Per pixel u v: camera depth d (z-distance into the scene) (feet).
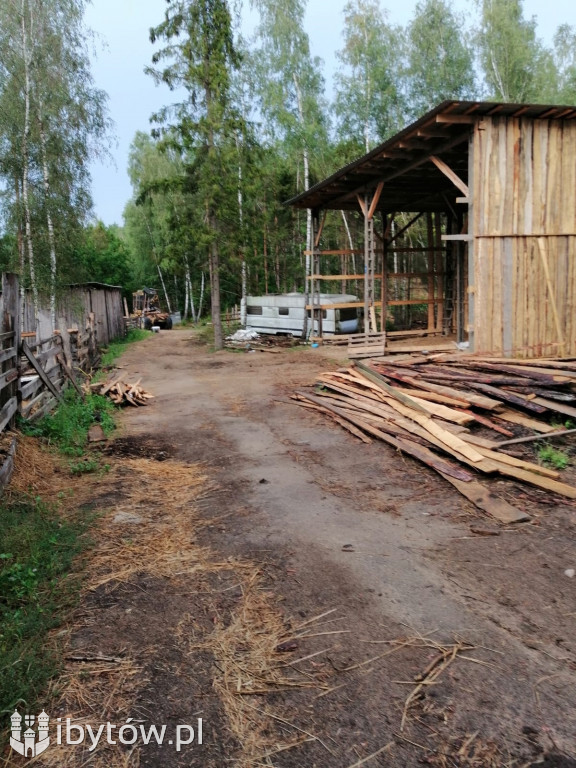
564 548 12.71
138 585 11.84
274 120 83.71
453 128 30.40
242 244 64.13
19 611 10.48
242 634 10.03
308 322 65.16
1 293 21.93
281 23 77.46
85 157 49.60
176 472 19.85
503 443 18.88
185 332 101.71
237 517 15.51
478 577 11.71
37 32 45.37
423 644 9.57
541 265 30.58
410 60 84.69
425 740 7.54
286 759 7.32
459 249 48.24
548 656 9.13
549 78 82.84
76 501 16.81
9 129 44.50
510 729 7.66
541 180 30.17
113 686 8.71
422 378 25.81
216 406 31.58
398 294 88.58
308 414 27.86
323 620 10.40
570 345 31.45
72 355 38.24
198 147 61.52
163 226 110.73
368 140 81.41
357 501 16.40
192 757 7.39
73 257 51.06
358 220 91.50
